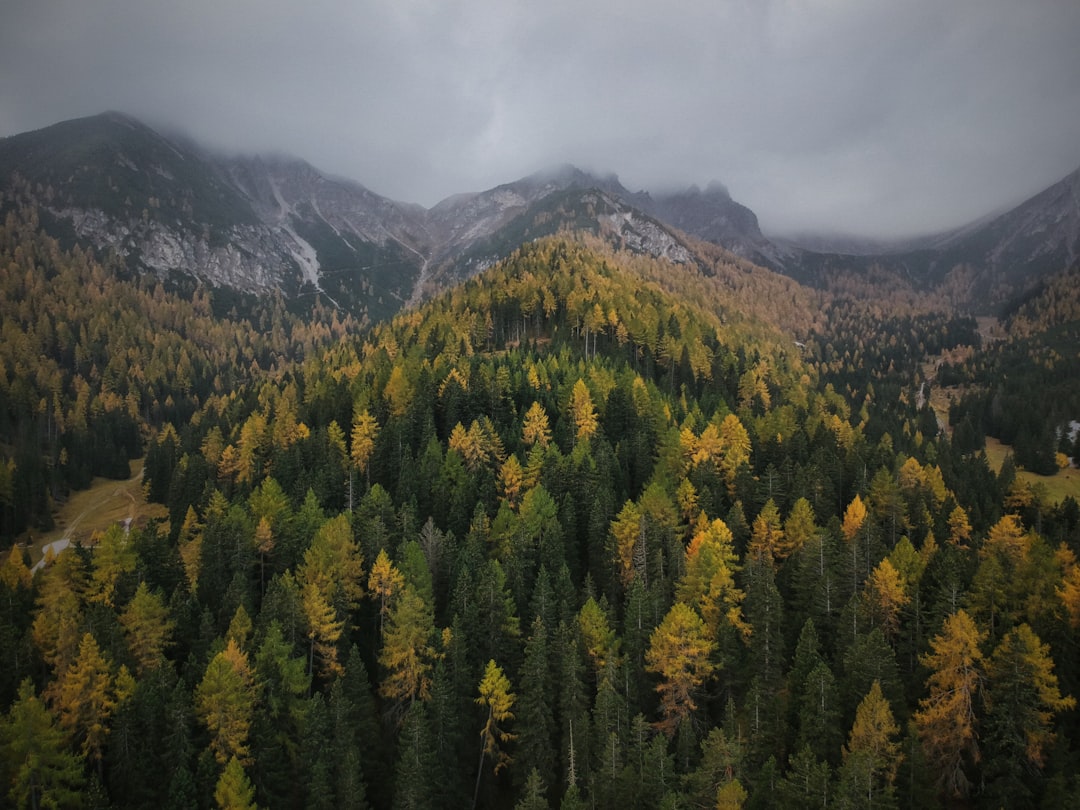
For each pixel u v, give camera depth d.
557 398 117.56
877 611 60.19
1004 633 50.97
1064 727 47.66
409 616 61.00
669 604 69.19
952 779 47.53
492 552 78.50
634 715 58.12
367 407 114.62
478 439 97.56
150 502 139.12
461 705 59.12
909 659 57.56
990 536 72.75
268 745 53.09
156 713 52.66
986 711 48.12
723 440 101.12
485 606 65.38
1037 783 45.06
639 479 97.38
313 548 70.44
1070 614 54.28
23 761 48.06
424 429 105.25
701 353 152.12
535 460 92.00
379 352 151.50
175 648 63.69
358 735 56.94
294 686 56.94
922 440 155.62
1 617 64.50
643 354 156.25
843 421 131.12
